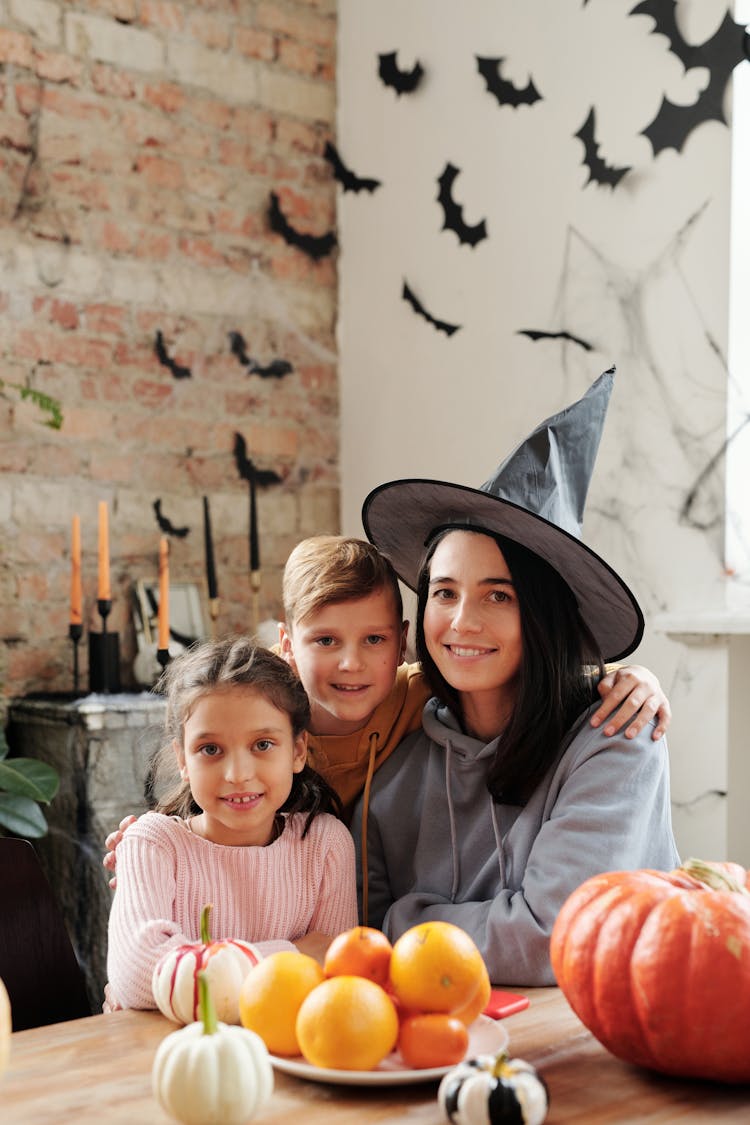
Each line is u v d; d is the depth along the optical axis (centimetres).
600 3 238
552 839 117
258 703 119
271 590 287
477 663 125
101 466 260
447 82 271
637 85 232
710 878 86
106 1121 76
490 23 261
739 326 219
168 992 94
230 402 280
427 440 279
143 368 266
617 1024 82
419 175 279
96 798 220
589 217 241
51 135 253
